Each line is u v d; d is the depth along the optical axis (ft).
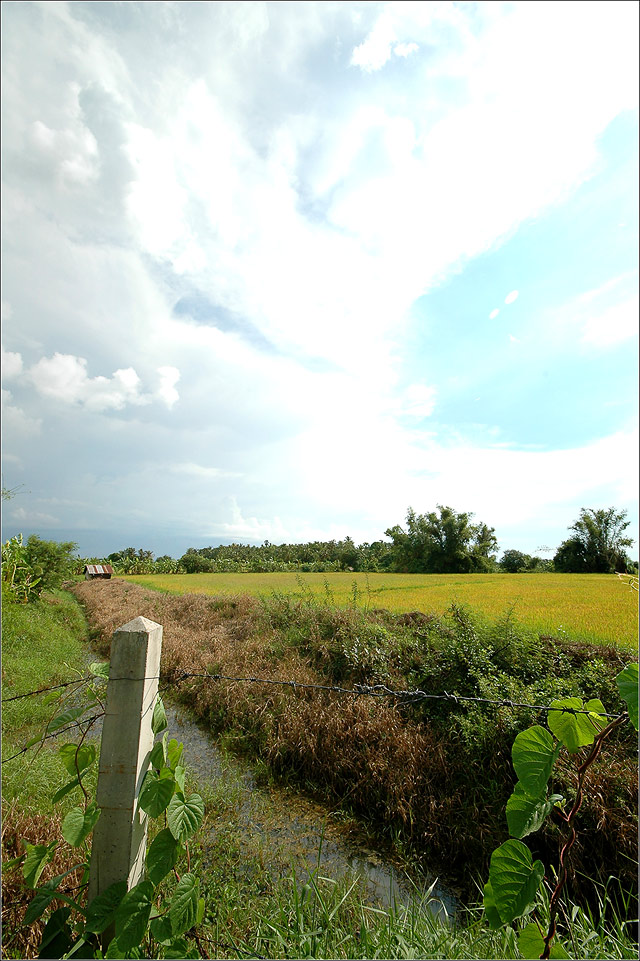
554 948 3.95
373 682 21.30
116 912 4.61
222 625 38.68
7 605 37.14
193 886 4.98
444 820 14.01
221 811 14.65
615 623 26.68
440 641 21.31
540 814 4.00
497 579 78.48
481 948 8.01
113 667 5.19
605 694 16.17
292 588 64.49
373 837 14.15
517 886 3.87
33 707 19.47
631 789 12.47
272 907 9.39
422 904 10.02
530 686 16.53
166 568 178.81
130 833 4.97
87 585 98.12
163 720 5.52
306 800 15.93
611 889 11.59
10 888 8.08
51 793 13.19
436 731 16.97
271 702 21.26
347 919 9.50
